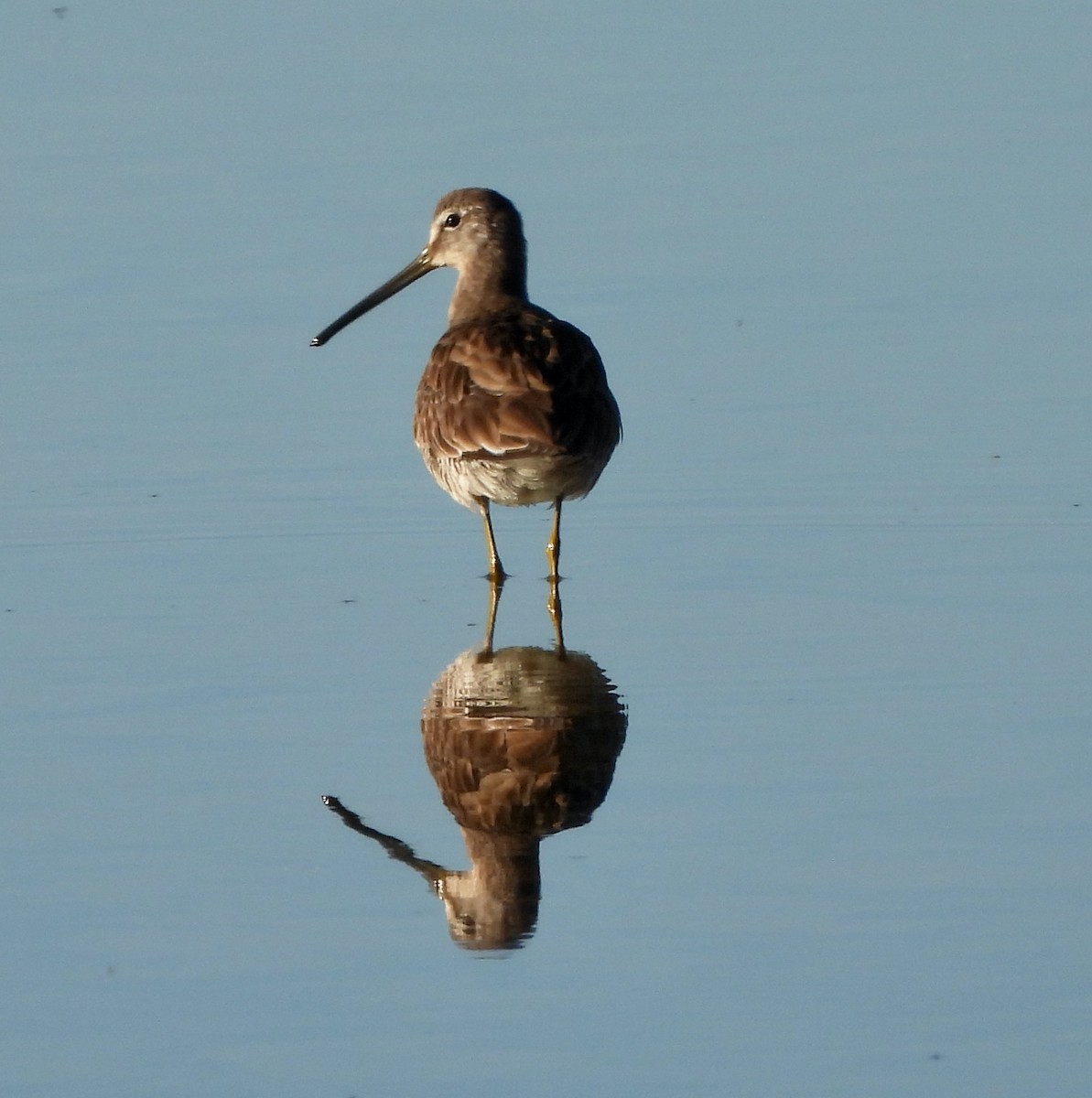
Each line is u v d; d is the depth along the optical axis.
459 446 14.88
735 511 16.64
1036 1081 8.46
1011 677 13.01
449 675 13.55
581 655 13.77
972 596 14.65
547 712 12.84
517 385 14.73
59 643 14.14
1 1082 8.68
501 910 10.16
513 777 11.85
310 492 17.19
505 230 17.67
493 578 15.59
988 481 16.80
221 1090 8.59
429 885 10.50
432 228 17.95
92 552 15.98
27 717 12.80
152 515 16.67
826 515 16.44
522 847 10.87
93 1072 8.75
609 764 11.91
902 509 16.45
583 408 14.84
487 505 15.57
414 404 17.00
